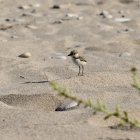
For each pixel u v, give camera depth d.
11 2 28.11
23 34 20.55
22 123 9.70
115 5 27.06
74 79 13.15
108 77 13.29
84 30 21.22
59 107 10.97
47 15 24.61
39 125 9.48
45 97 11.73
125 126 9.25
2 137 8.86
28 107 11.36
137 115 9.96
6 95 11.95
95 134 8.88
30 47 18.11
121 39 19.33
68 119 9.89
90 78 13.20
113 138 8.67
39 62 15.80
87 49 17.75
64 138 8.71
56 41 19.19
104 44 18.36
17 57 16.55
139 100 11.51
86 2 27.94
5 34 20.31
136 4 27.17
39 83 13.34
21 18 23.92
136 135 8.84
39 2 28.47
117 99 11.66
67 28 21.67
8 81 13.75
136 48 17.83
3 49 17.55
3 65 15.34
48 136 8.84
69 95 8.40
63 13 25.23
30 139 8.72
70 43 18.89
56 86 8.35
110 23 22.67
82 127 9.27
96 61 15.85
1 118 10.07
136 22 22.72
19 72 14.54
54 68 14.84
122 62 15.69
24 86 13.06
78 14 24.92
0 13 25.28
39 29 21.50
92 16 24.34
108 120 9.73
